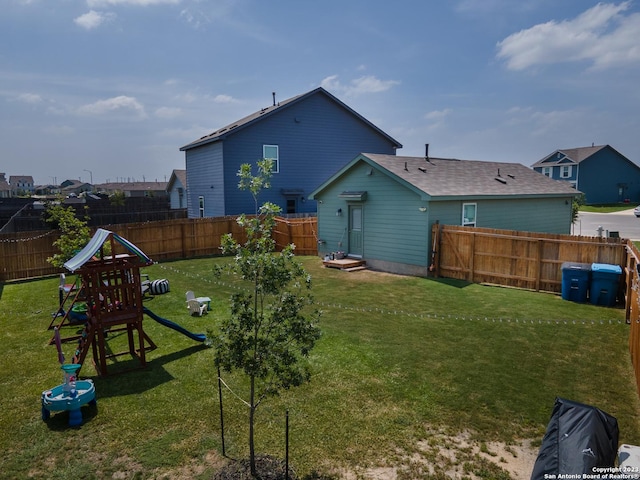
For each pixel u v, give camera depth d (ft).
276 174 82.23
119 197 147.95
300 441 17.48
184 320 34.45
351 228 58.59
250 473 15.53
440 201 49.49
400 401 20.52
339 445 17.19
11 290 46.85
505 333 30.01
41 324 34.30
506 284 44.83
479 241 46.26
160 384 22.98
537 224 65.31
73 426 18.94
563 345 27.68
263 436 17.90
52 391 19.74
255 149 79.82
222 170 77.56
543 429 18.22
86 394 19.49
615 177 179.73
